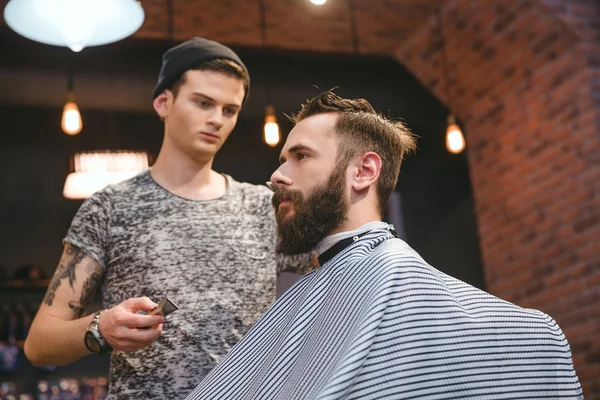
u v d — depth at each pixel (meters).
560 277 4.27
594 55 4.04
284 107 5.59
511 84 4.62
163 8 4.42
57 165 5.99
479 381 1.07
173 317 1.51
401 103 5.68
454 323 1.09
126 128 5.62
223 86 1.68
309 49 5.13
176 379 1.47
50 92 5.21
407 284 1.09
